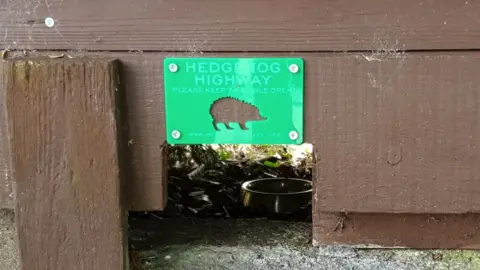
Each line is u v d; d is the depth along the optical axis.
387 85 1.16
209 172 2.09
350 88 1.17
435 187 1.19
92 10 1.19
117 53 1.20
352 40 1.16
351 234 1.28
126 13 1.18
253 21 1.17
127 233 1.26
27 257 1.22
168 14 1.18
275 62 1.17
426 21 1.15
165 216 1.61
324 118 1.18
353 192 1.21
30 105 1.17
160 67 1.19
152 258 1.33
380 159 1.19
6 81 1.16
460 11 1.14
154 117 1.21
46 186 1.20
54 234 1.21
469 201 1.19
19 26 1.21
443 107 1.16
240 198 1.80
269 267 1.29
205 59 1.17
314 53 1.17
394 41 1.16
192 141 1.21
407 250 1.29
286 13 1.16
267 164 2.21
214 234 1.42
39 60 1.16
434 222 1.26
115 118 1.17
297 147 2.45
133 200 1.24
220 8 1.17
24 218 1.21
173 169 2.10
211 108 1.19
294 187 1.84
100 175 1.19
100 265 1.22
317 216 1.28
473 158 1.18
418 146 1.18
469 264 1.26
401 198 1.20
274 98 1.18
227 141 1.20
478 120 1.16
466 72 1.15
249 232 1.43
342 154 1.19
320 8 1.15
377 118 1.17
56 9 1.19
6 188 1.25
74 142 1.18
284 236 1.40
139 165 1.23
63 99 1.17
